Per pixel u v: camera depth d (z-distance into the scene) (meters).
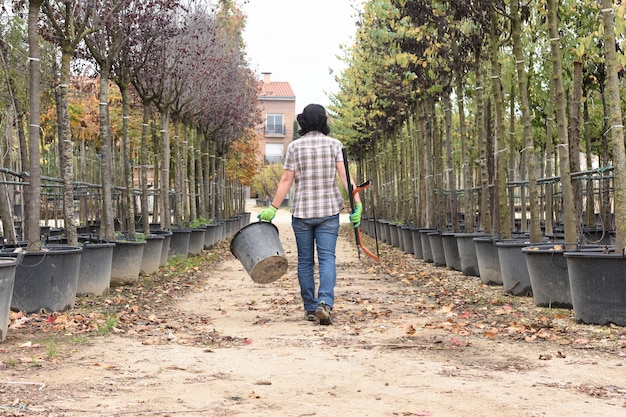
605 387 4.43
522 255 9.27
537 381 4.60
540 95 15.62
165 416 3.69
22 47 13.16
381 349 5.76
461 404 4.01
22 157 11.98
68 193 9.18
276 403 4.00
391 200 25.05
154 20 12.32
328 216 7.32
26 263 7.65
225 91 20.72
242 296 9.98
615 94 6.90
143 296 9.78
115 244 10.82
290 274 13.54
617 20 6.93
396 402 4.05
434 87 14.38
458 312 8.08
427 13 12.31
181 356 5.39
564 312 7.75
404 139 22.84
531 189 9.61
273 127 78.94
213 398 4.11
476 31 12.15
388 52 16.50
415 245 16.83
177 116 17.84
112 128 28.36
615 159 6.96
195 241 17.77
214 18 16.30
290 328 6.95
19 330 6.67
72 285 8.17
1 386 4.35
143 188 13.76
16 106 12.12
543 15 9.80
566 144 8.27
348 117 26.81
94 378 4.60
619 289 6.69
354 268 14.62
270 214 7.50
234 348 5.82
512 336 6.37
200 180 23.19
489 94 14.78
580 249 7.98
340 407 3.93
